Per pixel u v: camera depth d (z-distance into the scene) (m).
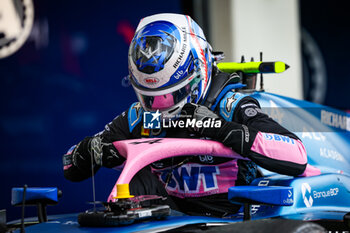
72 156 6.79
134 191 5.90
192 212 6.42
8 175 13.39
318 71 19.38
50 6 13.94
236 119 6.29
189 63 6.16
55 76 14.00
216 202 6.30
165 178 6.53
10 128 13.48
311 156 7.38
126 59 14.90
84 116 14.30
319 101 19.38
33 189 6.00
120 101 14.79
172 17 6.38
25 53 13.68
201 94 6.41
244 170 6.38
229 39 16.75
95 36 14.47
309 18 19.34
